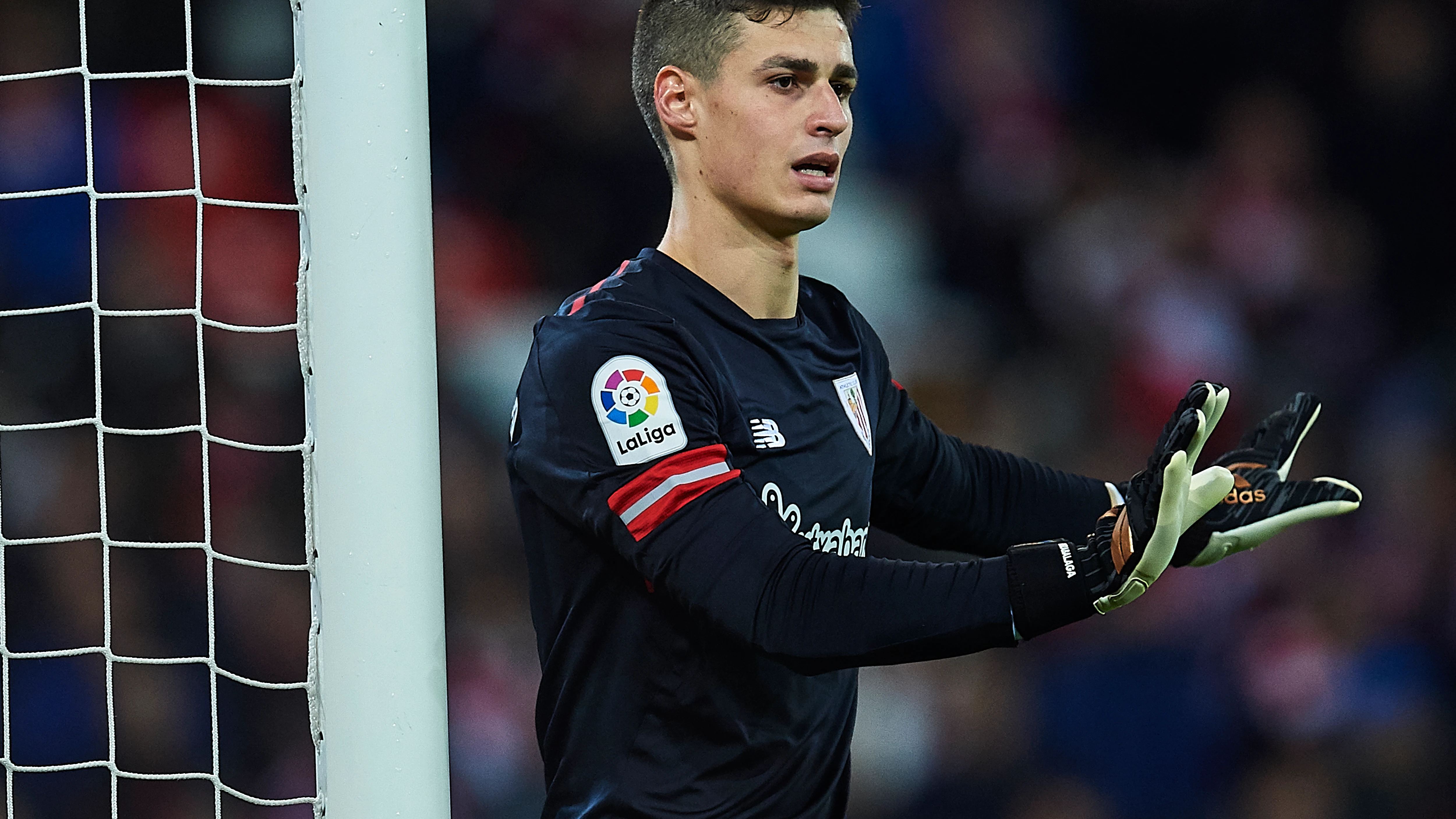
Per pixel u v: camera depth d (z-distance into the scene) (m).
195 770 17.56
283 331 7.66
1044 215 24.36
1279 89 26.22
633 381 7.15
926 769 19.81
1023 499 9.15
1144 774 20.44
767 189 7.48
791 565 6.70
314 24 7.43
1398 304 25.62
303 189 7.51
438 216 21.69
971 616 6.43
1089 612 6.43
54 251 19.03
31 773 16.45
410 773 7.55
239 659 17.77
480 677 19.06
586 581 7.64
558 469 7.26
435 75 22.20
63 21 19.64
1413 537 23.14
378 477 7.47
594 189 22.45
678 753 7.64
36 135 19.42
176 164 19.27
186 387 18.53
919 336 23.02
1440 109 26.08
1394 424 24.41
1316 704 21.25
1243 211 25.16
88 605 17.80
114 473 18.22
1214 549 7.70
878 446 8.65
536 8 22.59
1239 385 23.86
